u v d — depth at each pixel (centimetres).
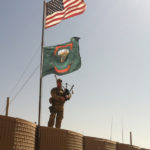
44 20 1730
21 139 1251
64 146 1461
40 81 1575
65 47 1741
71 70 1700
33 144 1349
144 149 2191
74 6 1817
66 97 1752
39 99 1519
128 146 2002
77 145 1552
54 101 1738
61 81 1761
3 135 1186
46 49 1736
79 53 1709
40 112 1486
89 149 1672
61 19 1811
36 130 1409
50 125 1717
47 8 1850
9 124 1212
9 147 1193
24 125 1277
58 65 1717
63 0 1839
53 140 1438
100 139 1748
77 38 1731
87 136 1688
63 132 1477
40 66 1616
